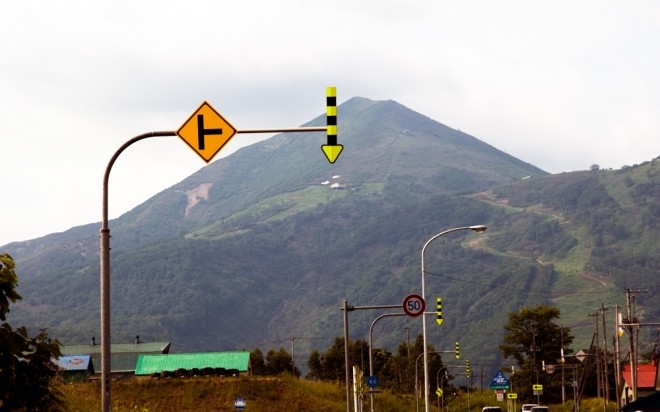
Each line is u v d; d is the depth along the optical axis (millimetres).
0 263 20969
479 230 57969
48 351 21203
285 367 166125
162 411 97812
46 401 21438
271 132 21812
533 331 144625
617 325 72625
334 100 21641
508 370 150125
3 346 20281
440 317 60562
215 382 105812
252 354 166875
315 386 112062
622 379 106125
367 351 158750
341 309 51750
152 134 22297
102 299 22375
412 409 112625
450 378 147625
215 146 21953
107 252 22438
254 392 104812
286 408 101625
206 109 22016
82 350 143125
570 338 148625
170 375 112875
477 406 135000
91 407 52312
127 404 96250
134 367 140625
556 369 142375
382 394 111875
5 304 20656
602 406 114125
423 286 60094
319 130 21797
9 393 20688
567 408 120750
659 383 80750
